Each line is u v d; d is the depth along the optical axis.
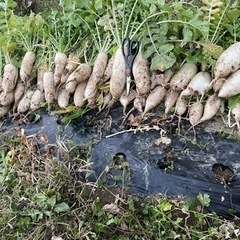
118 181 0.79
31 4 1.13
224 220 0.72
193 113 0.79
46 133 0.87
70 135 0.85
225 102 0.79
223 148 0.76
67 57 0.91
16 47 0.99
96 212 0.76
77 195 0.78
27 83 0.94
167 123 0.81
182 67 0.81
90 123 0.85
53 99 0.90
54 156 0.84
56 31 0.94
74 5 0.91
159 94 0.81
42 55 0.94
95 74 0.85
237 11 0.78
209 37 0.82
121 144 0.81
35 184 0.81
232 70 0.76
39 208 0.77
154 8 0.82
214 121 0.79
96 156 0.82
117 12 0.87
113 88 0.83
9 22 0.95
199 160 0.76
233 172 0.74
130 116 0.84
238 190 0.72
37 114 0.91
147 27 0.83
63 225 0.75
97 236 0.74
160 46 0.81
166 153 0.78
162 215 0.74
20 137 0.88
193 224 0.73
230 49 0.76
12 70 0.94
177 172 0.76
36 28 0.95
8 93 0.94
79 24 0.92
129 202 0.75
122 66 0.82
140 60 0.82
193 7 0.88
